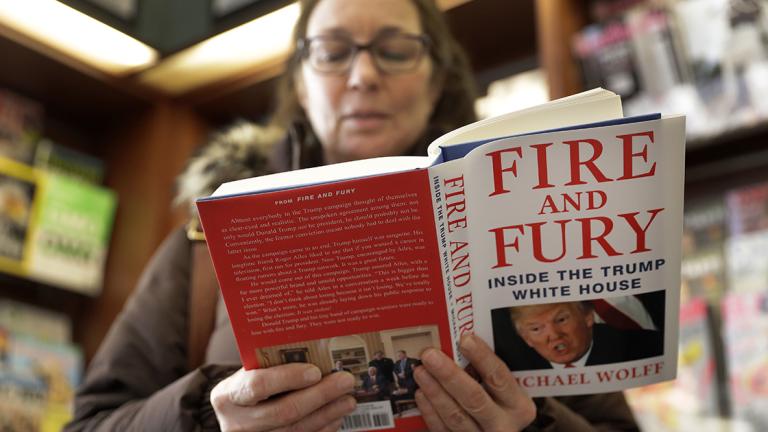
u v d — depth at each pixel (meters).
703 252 1.63
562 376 0.82
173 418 0.88
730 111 1.45
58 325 2.02
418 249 0.72
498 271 0.77
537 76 1.93
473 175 0.74
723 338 1.52
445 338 0.77
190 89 2.17
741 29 1.46
